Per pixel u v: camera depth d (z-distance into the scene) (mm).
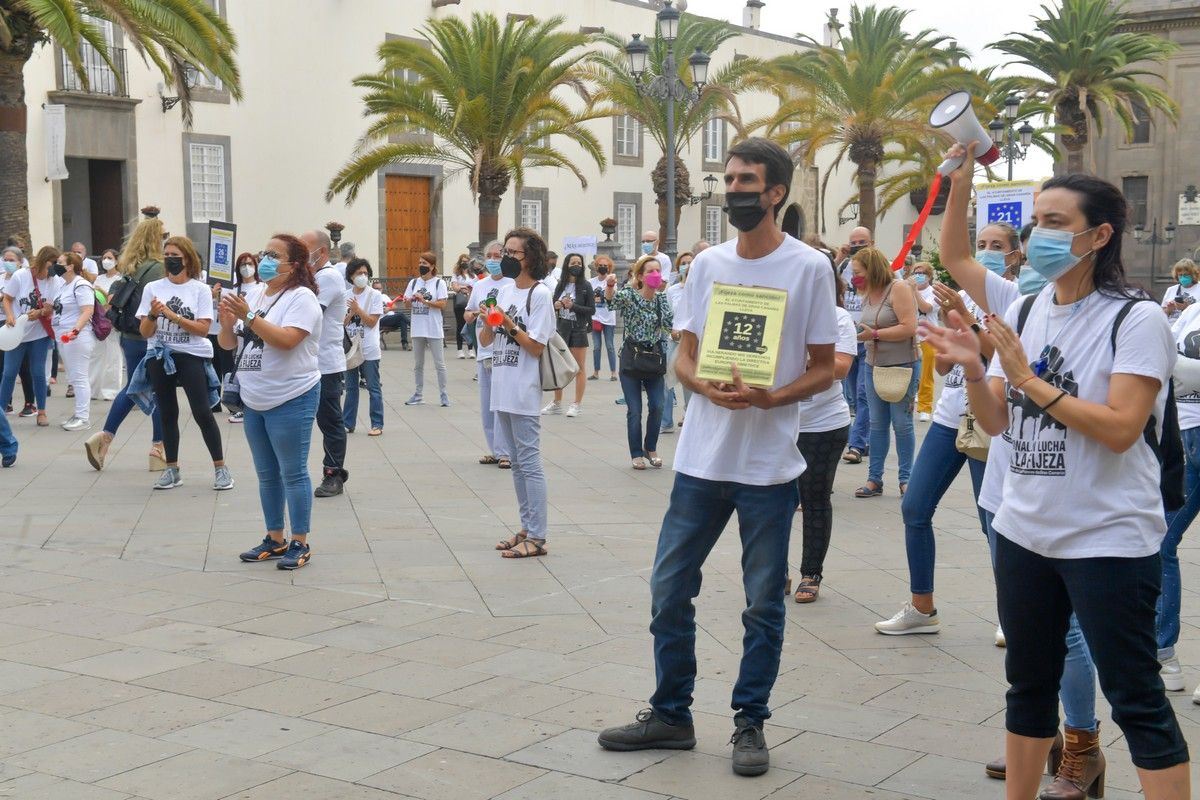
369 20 29750
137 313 9547
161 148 26062
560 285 14609
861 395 11344
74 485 9633
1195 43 47281
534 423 7344
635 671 5246
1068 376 3287
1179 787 3219
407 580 6801
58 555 7320
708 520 4344
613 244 32562
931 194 4191
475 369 20938
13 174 17953
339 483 9406
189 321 9016
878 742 4453
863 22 31172
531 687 5023
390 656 5434
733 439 4250
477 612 6180
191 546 7574
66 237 25828
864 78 31109
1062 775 3988
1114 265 3316
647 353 10703
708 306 4227
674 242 22984
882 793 3994
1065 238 3248
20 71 17938
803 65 31438
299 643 5613
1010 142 30125
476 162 26547
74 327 12609
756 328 4105
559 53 27094
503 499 9273
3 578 6773
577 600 6414
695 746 4418
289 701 4832
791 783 4074
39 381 12992
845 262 12852
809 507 6430
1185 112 47719
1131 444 3160
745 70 32094
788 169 4219
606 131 36531
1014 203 8109
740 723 4246
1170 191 48156
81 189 25922
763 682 4246
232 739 4422
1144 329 3184
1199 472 5090
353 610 6188
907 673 5273
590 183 36219
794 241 4289
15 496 9156
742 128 32375
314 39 28672
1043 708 3432
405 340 25828
